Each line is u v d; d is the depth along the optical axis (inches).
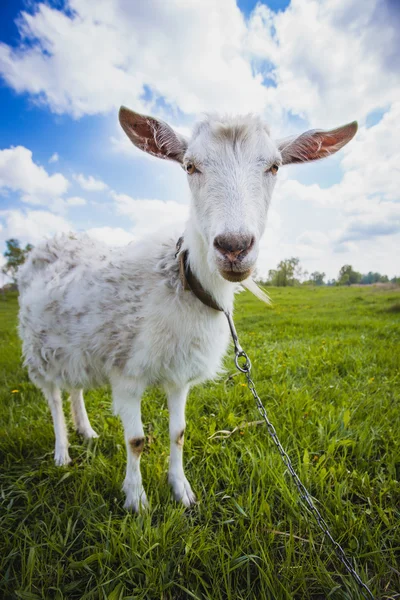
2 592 17.6
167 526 19.7
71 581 18.2
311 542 18.5
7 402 39.9
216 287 21.8
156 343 22.2
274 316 100.8
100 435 31.5
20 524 20.9
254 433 28.9
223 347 25.7
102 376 26.4
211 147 19.3
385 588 17.3
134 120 22.4
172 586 17.6
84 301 24.2
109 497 23.8
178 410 24.7
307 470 23.6
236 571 17.9
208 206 18.6
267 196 20.5
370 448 25.9
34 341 28.5
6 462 27.8
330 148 25.0
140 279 23.0
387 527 20.2
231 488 23.2
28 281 31.0
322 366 44.4
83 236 32.2
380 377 40.9
